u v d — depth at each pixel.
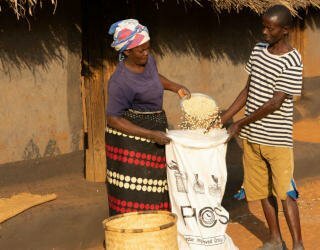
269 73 4.90
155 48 7.59
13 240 5.22
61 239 5.52
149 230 4.31
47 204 5.62
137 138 4.66
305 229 6.11
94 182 6.38
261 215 6.54
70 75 6.48
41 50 6.20
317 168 7.84
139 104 4.65
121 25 4.52
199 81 8.23
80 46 6.53
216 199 4.82
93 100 6.82
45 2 6.14
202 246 4.77
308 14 10.66
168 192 4.91
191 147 4.67
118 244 4.37
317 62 10.93
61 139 6.48
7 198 5.69
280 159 5.02
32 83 6.17
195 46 8.11
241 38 8.83
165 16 7.66
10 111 6.04
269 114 4.96
